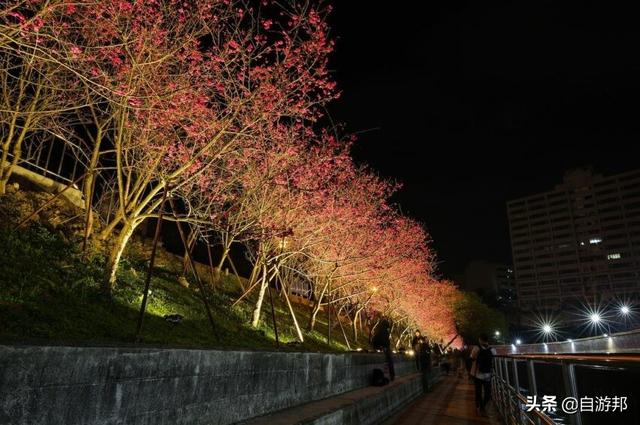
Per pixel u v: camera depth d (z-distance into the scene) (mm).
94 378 4328
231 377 6805
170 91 9492
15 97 11508
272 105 11641
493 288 151000
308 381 9820
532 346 52844
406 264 29656
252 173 14148
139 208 9742
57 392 3947
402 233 27891
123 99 9195
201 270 18312
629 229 133250
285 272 23953
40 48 7195
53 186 13820
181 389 5609
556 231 148125
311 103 12641
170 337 8664
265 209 14086
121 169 10125
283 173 14188
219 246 25609
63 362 4020
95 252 10797
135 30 9555
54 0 8055
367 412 10812
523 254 154625
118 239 9570
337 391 11633
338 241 19547
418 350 21047
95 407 4316
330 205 18391
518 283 154250
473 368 13344
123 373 4688
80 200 14555
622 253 133625
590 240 140625
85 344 4277
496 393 14516
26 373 3701
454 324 75625
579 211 144000
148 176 10352
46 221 11172
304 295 31609
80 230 11828
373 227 23016
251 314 15688
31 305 7000
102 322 7711
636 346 30016
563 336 104312
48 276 8398
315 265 20422
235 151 12438
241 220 14789
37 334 6270
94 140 11797
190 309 11609
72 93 11031
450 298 63844
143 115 10609
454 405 15422
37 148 13781
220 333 11047
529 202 155750
